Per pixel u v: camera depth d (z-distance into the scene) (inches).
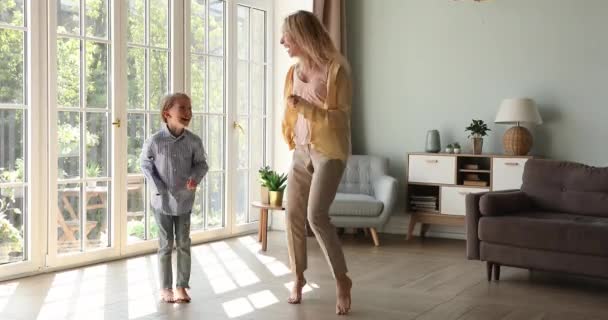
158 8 191.8
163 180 133.3
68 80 166.2
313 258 188.1
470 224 164.7
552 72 216.4
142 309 129.8
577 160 213.3
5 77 152.4
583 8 210.8
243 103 228.2
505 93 224.2
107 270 165.9
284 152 240.7
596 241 144.4
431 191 236.7
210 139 212.5
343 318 124.9
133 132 185.2
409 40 240.5
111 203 179.0
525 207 176.6
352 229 243.3
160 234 135.3
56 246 163.8
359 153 251.4
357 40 250.2
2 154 152.3
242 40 227.1
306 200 132.9
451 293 148.0
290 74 133.8
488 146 227.3
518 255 156.0
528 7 219.6
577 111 212.7
